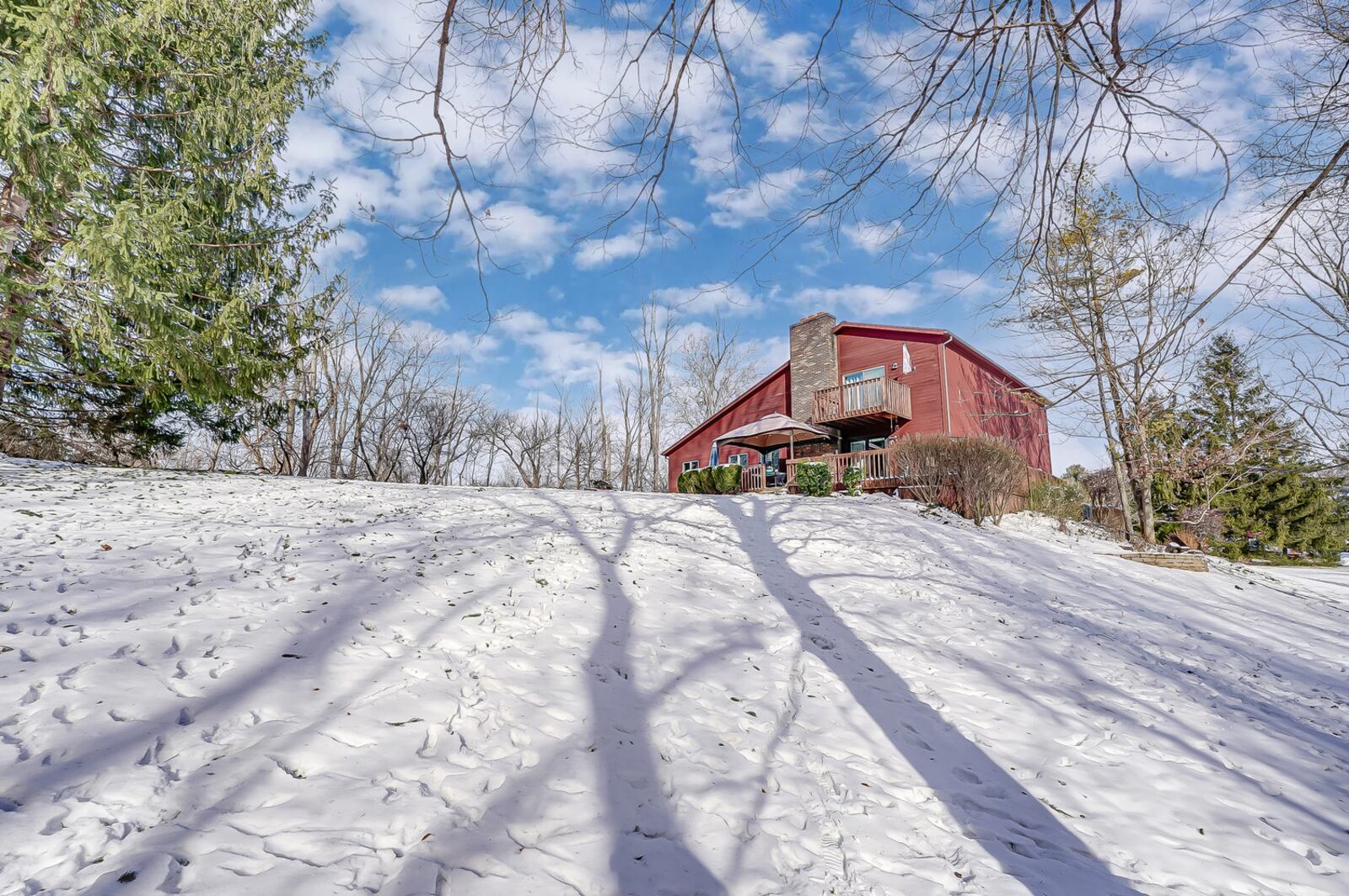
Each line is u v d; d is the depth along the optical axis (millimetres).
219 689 3154
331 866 2096
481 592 5281
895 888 2488
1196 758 4043
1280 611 9781
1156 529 18688
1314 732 4691
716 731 3635
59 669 3125
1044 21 1934
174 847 2080
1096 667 5672
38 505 6781
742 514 10805
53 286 7727
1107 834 3094
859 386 18188
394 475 31391
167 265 9133
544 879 2227
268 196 10602
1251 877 2803
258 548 5719
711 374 37781
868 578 7746
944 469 14906
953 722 4242
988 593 7801
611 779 2955
